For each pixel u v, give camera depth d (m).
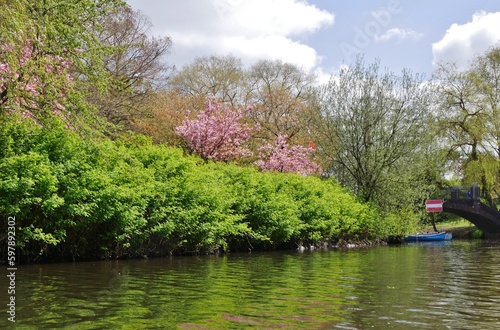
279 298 7.94
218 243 17.81
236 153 29.70
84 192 12.66
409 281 10.44
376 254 19.30
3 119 12.69
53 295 7.82
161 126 29.62
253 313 6.76
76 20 14.38
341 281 10.23
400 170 30.28
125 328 5.82
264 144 36.81
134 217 13.95
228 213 18.72
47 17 13.25
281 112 39.91
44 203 11.62
